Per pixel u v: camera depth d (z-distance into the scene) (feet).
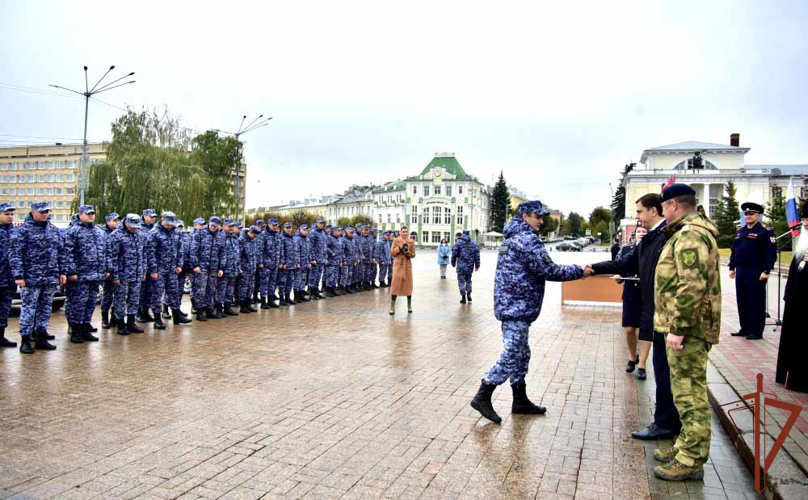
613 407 18.44
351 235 57.77
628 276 22.97
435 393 19.83
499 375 16.81
